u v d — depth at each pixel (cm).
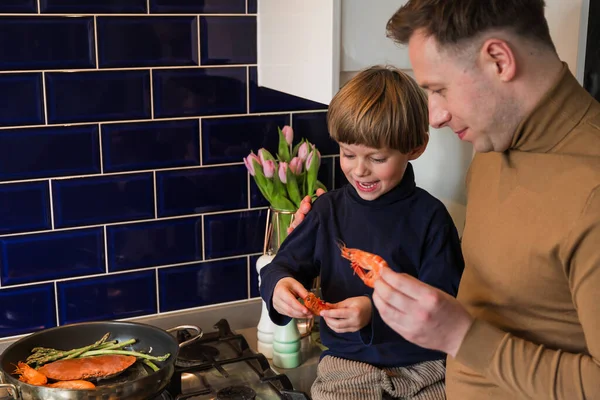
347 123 131
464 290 114
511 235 100
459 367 113
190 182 177
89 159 167
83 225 170
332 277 145
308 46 149
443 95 98
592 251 89
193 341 160
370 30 142
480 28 91
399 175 138
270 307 142
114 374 149
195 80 173
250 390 146
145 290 179
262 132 182
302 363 166
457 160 172
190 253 181
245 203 184
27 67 158
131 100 168
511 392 95
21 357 154
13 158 161
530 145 97
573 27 136
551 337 99
